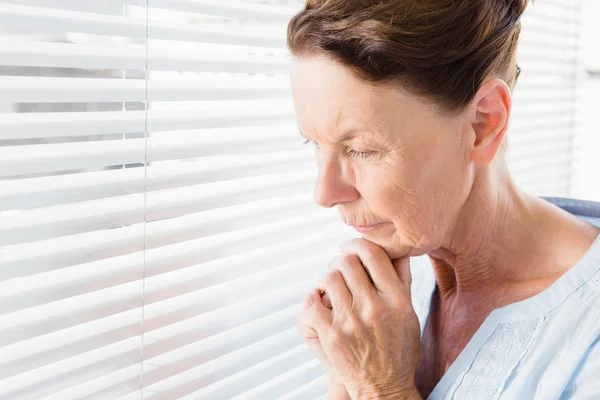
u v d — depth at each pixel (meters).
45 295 0.94
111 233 1.04
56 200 0.94
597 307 0.94
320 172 0.93
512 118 2.00
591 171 2.37
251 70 1.22
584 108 2.35
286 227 1.33
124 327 1.05
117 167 1.17
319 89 0.86
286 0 1.34
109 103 1.12
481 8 0.85
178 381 1.16
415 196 0.91
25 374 0.96
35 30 0.94
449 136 0.89
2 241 0.89
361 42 0.81
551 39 2.16
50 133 0.92
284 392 1.38
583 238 1.04
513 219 1.03
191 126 1.12
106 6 0.99
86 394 1.02
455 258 1.07
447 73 0.85
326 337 1.04
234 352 1.27
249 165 1.23
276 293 1.33
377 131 0.86
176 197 1.12
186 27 1.11
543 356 0.95
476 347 1.01
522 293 1.04
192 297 1.17
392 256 1.04
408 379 1.03
